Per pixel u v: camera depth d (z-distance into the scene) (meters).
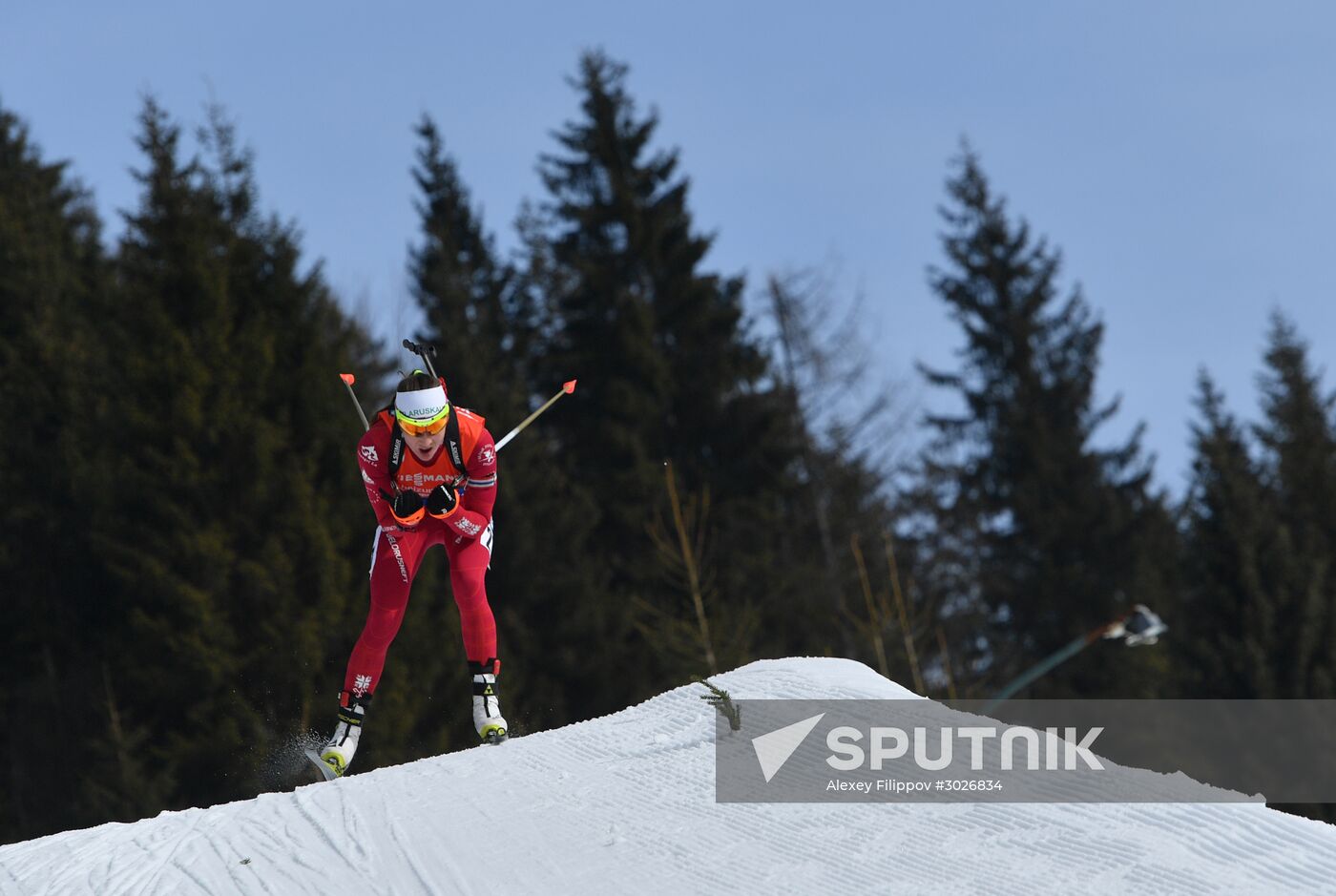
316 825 12.37
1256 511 74.88
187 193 59.69
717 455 73.81
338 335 64.81
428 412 14.05
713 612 54.88
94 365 57.22
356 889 10.69
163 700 47.69
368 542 54.19
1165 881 9.06
